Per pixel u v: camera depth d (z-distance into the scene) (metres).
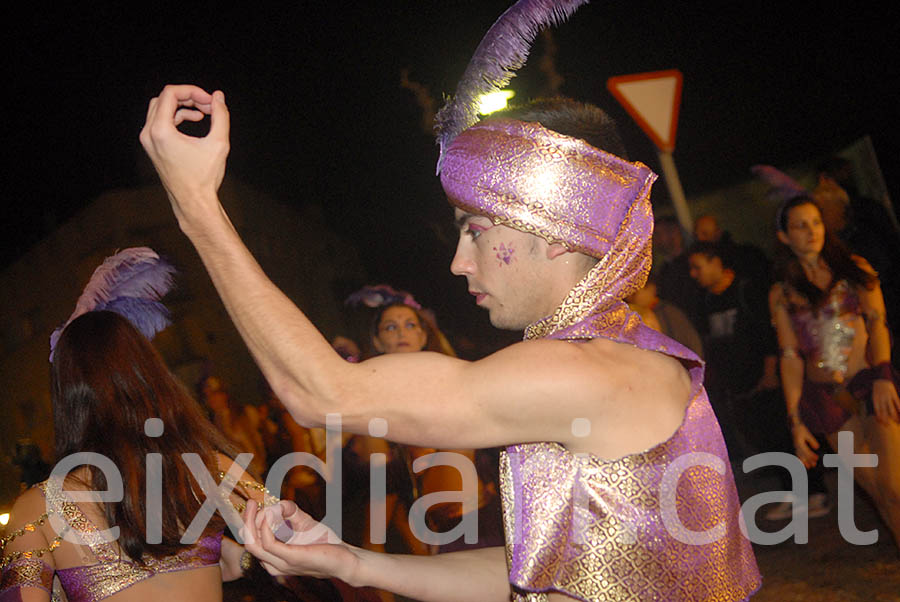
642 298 7.43
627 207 1.48
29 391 10.62
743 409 7.80
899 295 8.02
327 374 1.29
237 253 1.31
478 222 1.48
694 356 1.48
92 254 10.74
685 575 1.37
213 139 1.29
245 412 8.18
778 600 4.91
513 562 1.40
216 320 10.67
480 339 9.97
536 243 1.46
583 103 1.51
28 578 2.46
